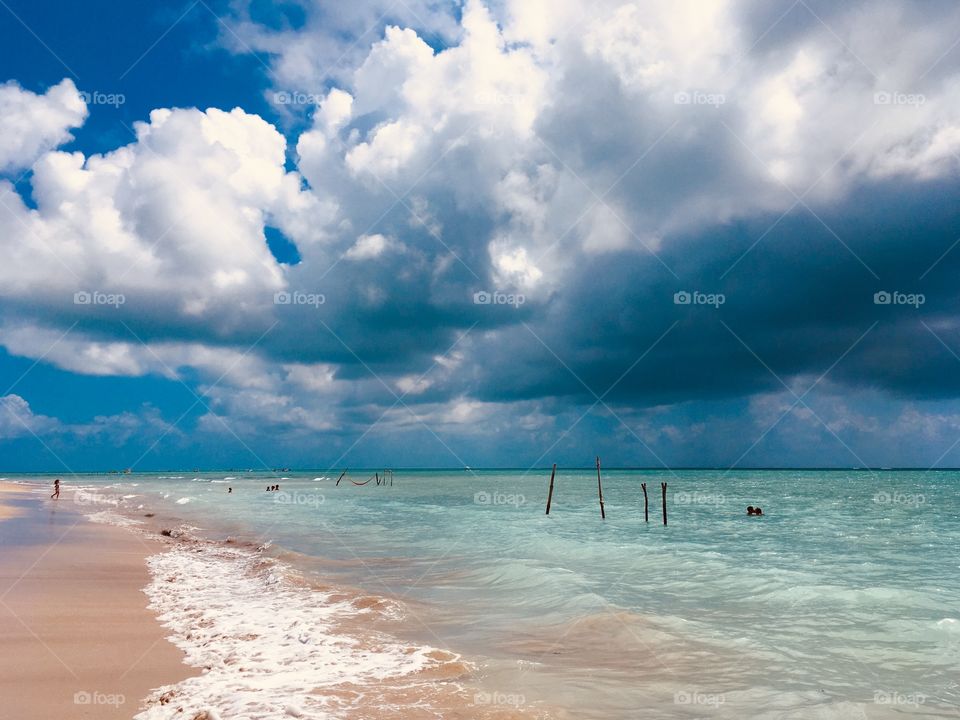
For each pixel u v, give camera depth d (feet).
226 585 47.96
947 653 32.68
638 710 24.50
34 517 103.19
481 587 49.90
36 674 26.08
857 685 27.99
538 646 33.01
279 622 36.19
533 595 46.29
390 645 32.27
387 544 78.18
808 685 27.86
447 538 85.10
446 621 38.40
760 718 23.89
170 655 29.14
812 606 43.86
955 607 43.68
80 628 33.60
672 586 51.37
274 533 90.94
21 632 32.53
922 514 135.54
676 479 413.18
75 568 52.75
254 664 27.99
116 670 26.84
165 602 41.09
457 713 22.93
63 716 21.44
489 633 35.68
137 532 85.87
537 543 77.71
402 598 45.50
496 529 98.58
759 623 38.83
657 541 86.43
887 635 36.14
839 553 73.56
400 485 325.42
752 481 370.73
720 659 31.32
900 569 61.77
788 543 83.51
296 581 49.03
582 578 52.65
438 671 28.07
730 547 79.66
